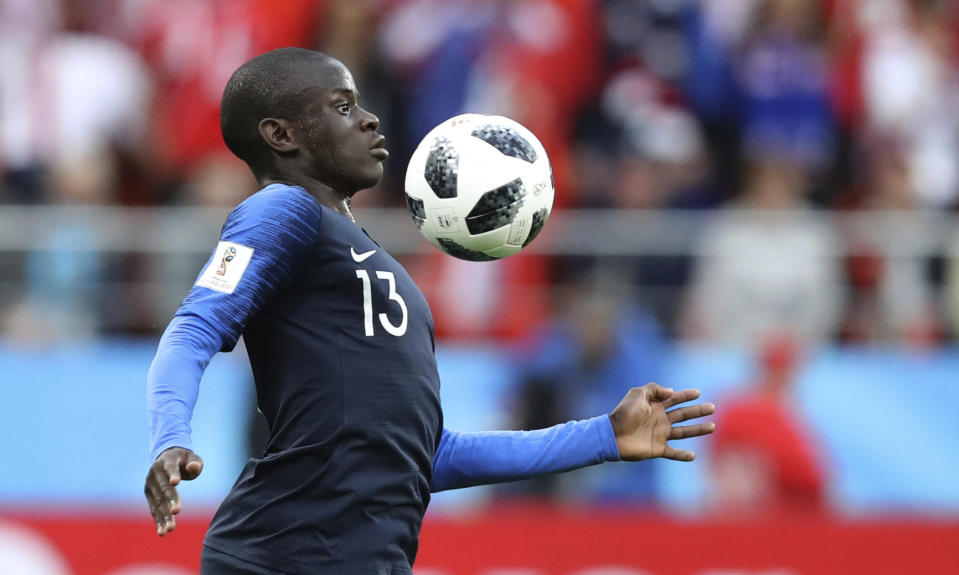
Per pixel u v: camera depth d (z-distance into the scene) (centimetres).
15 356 3144
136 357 3159
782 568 2875
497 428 3080
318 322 1308
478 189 1418
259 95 1372
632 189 3584
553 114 3681
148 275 3203
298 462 1287
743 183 3662
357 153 1380
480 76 3672
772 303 3222
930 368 3172
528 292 3197
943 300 3228
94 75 3672
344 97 1388
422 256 3234
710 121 3753
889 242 3244
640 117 3675
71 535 2859
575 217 3297
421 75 3697
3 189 3559
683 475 3084
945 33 3925
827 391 3145
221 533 1311
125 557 2855
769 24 3809
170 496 1133
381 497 1294
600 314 3072
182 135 3656
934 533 2906
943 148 3803
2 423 3112
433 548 2866
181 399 1196
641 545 2878
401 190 3653
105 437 3116
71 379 3136
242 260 1276
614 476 3070
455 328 3177
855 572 2894
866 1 3878
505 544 2867
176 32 3744
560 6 3750
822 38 3841
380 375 1309
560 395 3055
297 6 3731
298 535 1277
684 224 3272
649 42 3772
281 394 1308
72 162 3591
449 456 1447
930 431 3142
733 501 3072
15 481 3086
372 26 3725
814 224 3272
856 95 3794
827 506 3098
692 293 3225
